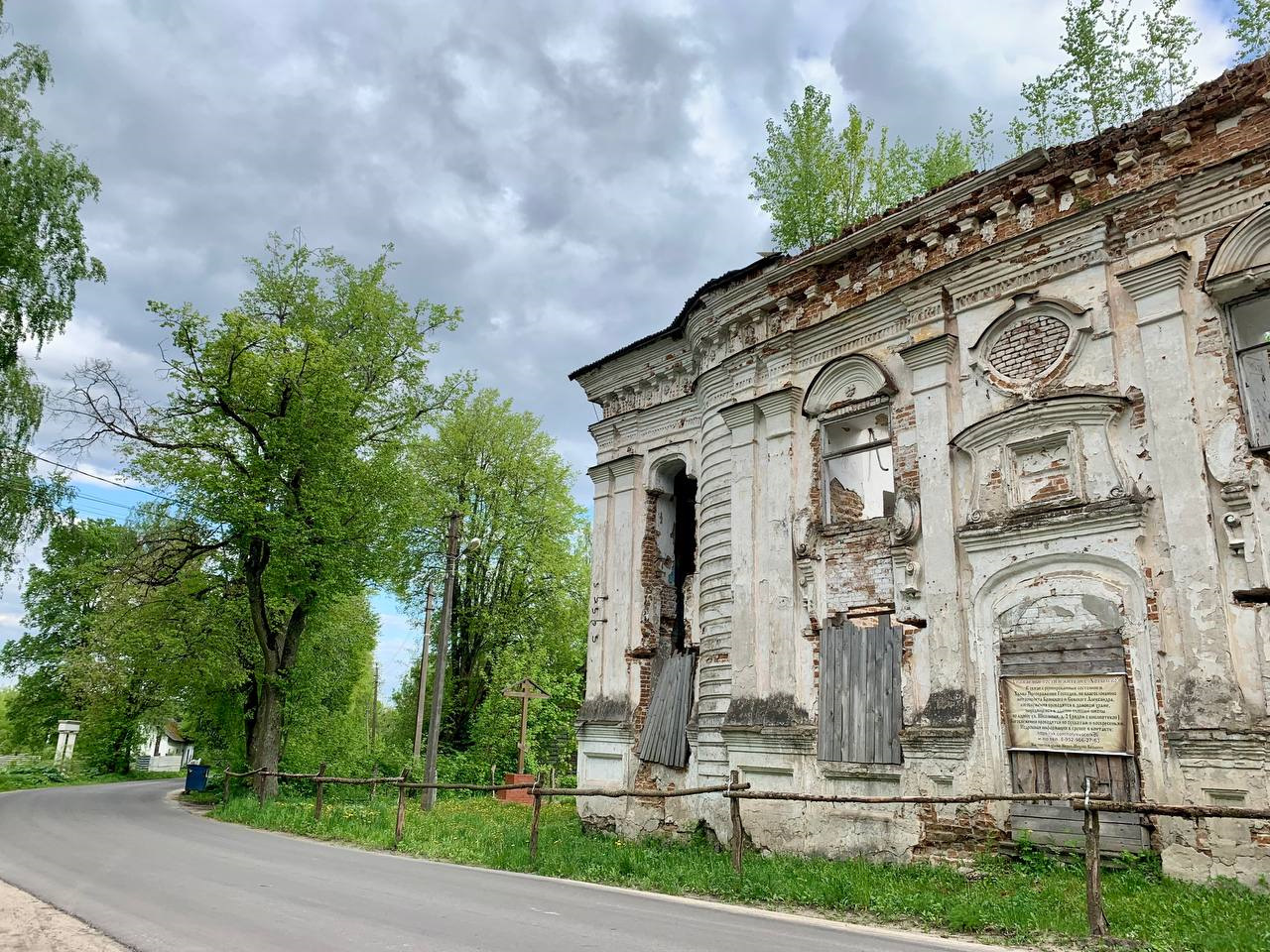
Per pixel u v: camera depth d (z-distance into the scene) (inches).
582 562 1369.3
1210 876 319.0
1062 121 761.6
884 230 489.1
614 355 702.5
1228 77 370.0
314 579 858.1
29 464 847.7
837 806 443.8
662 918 292.5
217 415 822.5
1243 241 359.6
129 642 946.7
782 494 516.7
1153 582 358.6
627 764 614.5
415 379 971.9
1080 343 402.3
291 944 241.6
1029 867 359.9
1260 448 341.1
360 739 1172.5
